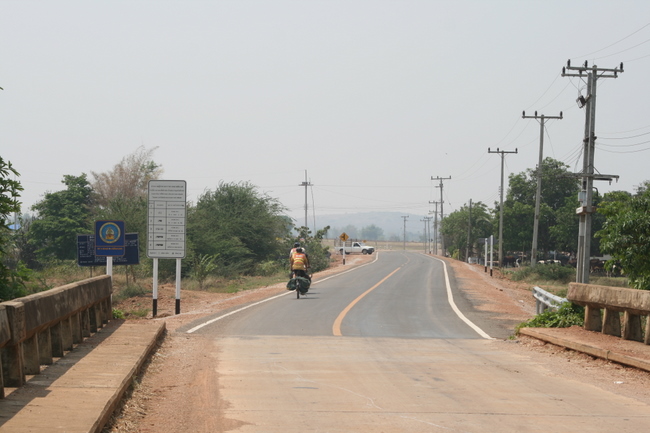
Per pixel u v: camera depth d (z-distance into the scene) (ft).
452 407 32.32
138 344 44.93
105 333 50.39
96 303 51.34
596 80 127.13
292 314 83.51
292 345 54.85
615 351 46.21
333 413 30.81
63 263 188.24
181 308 96.84
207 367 43.34
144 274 148.77
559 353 51.47
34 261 236.22
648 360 42.50
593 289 57.26
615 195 84.12
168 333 60.64
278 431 27.50
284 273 207.72
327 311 88.38
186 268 162.20
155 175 310.24
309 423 28.89
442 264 282.77
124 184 297.74
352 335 63.26
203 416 30.09
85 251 76.64
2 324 27.32
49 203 262.26
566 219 304.30
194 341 56.18
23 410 26.05
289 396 34.58
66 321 41.52
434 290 135.13
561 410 31.96
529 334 60.08
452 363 46.39
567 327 61.52
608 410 32.14
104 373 34.27
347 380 39.29
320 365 44.70
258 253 235.61
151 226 83.87
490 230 448.24
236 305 97.76
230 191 236.43
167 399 33.76
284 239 250.37
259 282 169.17
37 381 31.78
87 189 284.82
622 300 52.29
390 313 87.51
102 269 144.97
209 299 113.91
